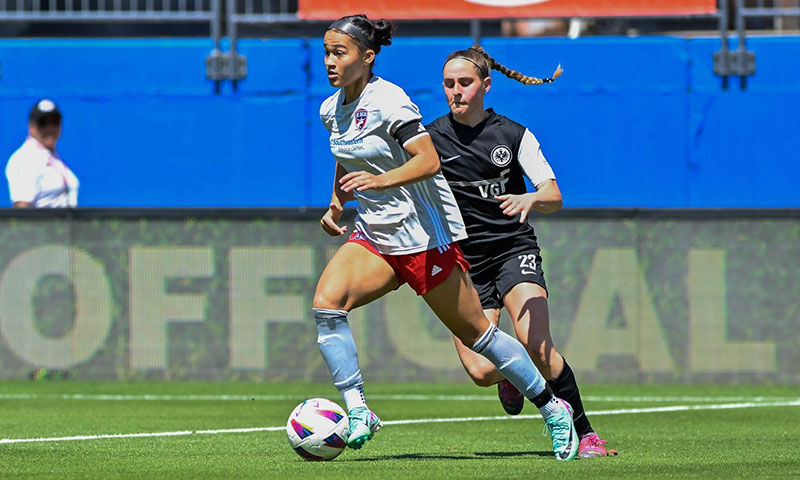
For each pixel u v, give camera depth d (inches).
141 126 1691.7
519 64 1649.9
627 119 1641.2
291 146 1674.5
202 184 1681.8
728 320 1337.4
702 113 1637.6
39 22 1822.1
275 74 1678.2
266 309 1368.1
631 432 911.0
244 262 1370.6
